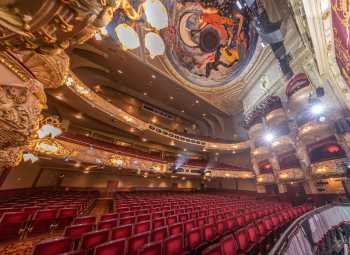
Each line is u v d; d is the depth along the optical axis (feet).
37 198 23.62
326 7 11.18
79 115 36.37
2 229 12.07
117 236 9.98
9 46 4.37
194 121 63.62
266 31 28.81
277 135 41.42
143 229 11.65
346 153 28.53
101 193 38.83
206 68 47.16
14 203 18.44
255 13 28.99
